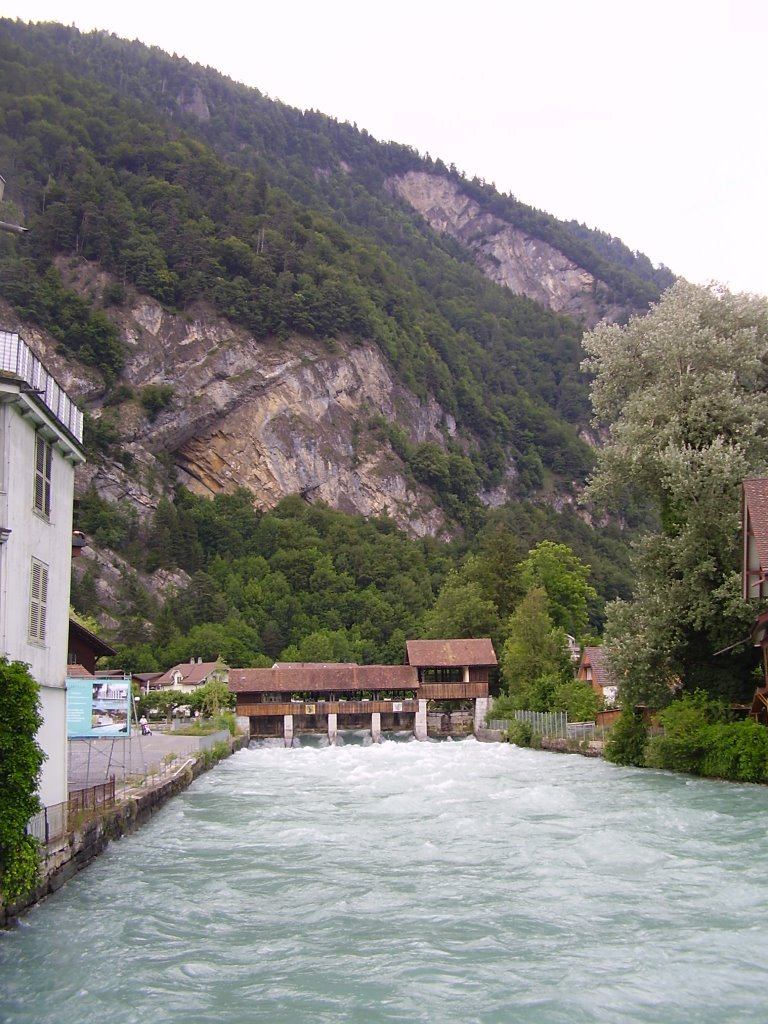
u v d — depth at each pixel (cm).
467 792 3528
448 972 1398
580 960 1432
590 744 5222
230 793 3778
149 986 1373
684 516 4338
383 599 17162
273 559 18388
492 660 8762
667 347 4456
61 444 2383
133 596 16900
